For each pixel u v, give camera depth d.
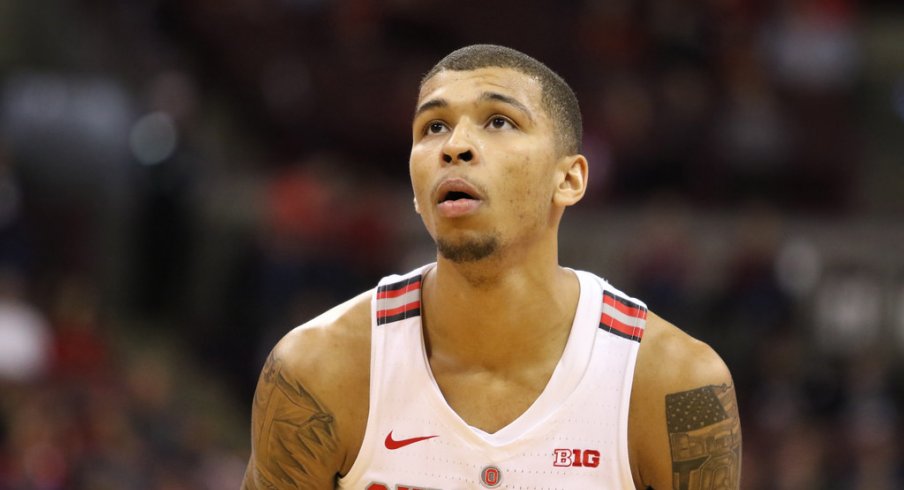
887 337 44.59
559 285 10.08
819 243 46.22
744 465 37.81
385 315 10.23
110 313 44.12
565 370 9.84
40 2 47.41
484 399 9.88
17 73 45.44
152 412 37.44
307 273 42.12
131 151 45.06
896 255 45.84
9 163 40.84
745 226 43.09
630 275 42.41
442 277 9.89
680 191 47.62
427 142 9.76
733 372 40.31
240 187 48.00
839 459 37.69
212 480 36.34
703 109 49.22
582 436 9.73
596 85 49.72
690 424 9.88
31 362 35.75
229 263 46.38
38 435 32.12
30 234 43.00
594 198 46.81
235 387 43.25
